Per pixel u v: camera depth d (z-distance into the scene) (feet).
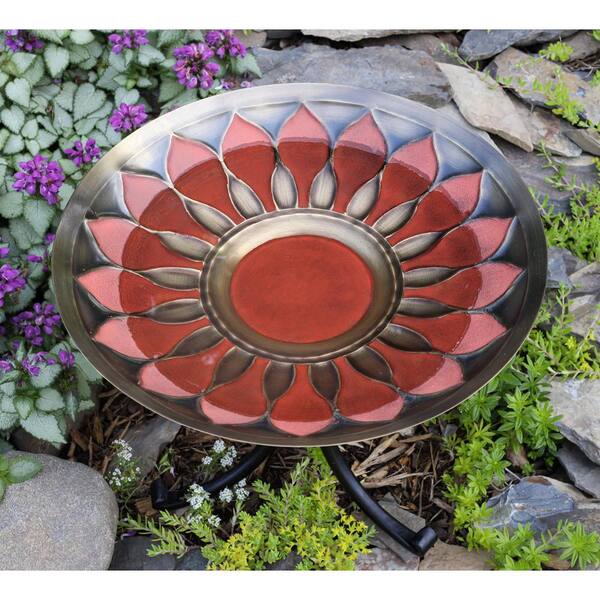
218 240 5.69
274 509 6.11
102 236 5.20
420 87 7.68
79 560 5.40
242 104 5.48
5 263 6.57
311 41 8.23
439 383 4.97
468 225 5.39
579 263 7.18
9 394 5.80
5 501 5.47
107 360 4.86
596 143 7.73
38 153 6.79
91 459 6.62
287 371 5.29
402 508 6.22
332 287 5.56
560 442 6.40
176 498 6.13
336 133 5.56
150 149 5.36
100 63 7.07
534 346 6.61
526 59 8.10
